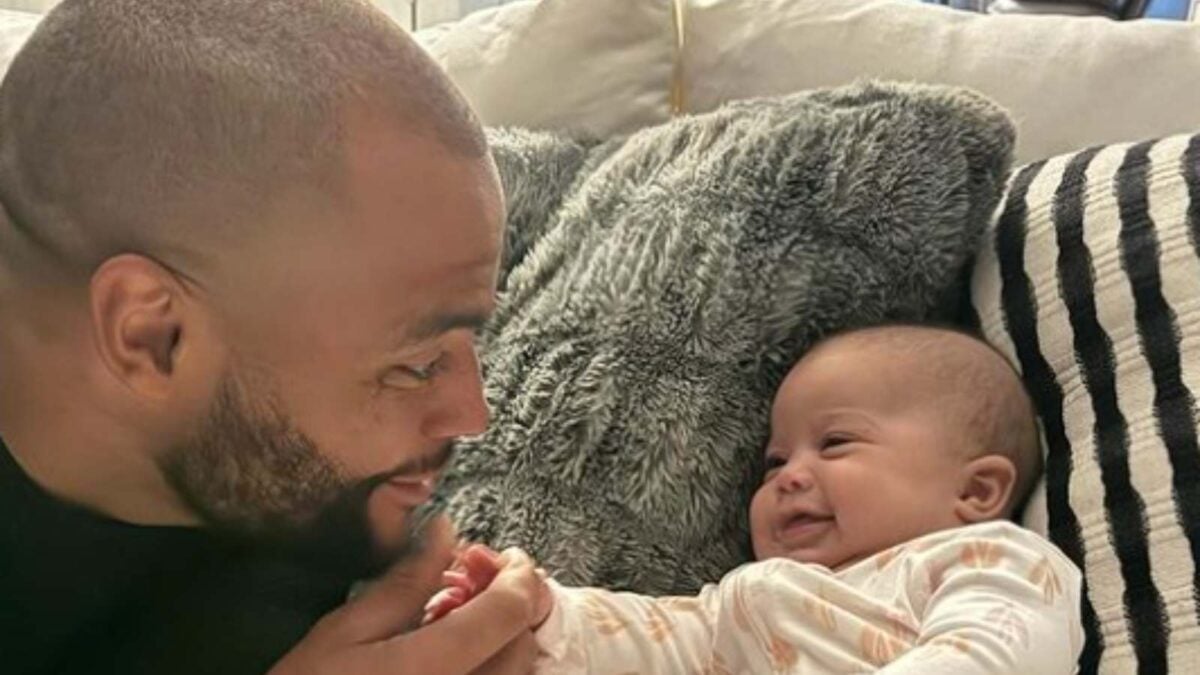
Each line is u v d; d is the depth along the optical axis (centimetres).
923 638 87
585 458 105
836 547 102
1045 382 103
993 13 152
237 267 65
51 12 69
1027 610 87
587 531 104
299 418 70
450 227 67
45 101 67
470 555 90
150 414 71
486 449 109
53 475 75
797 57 134
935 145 109
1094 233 103
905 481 101
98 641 84
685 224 111
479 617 83
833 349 107
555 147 132
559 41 140
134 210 65
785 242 108
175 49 65
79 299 68
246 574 82
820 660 93
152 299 67
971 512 101
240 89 64
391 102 66
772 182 111
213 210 65
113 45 66
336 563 81
